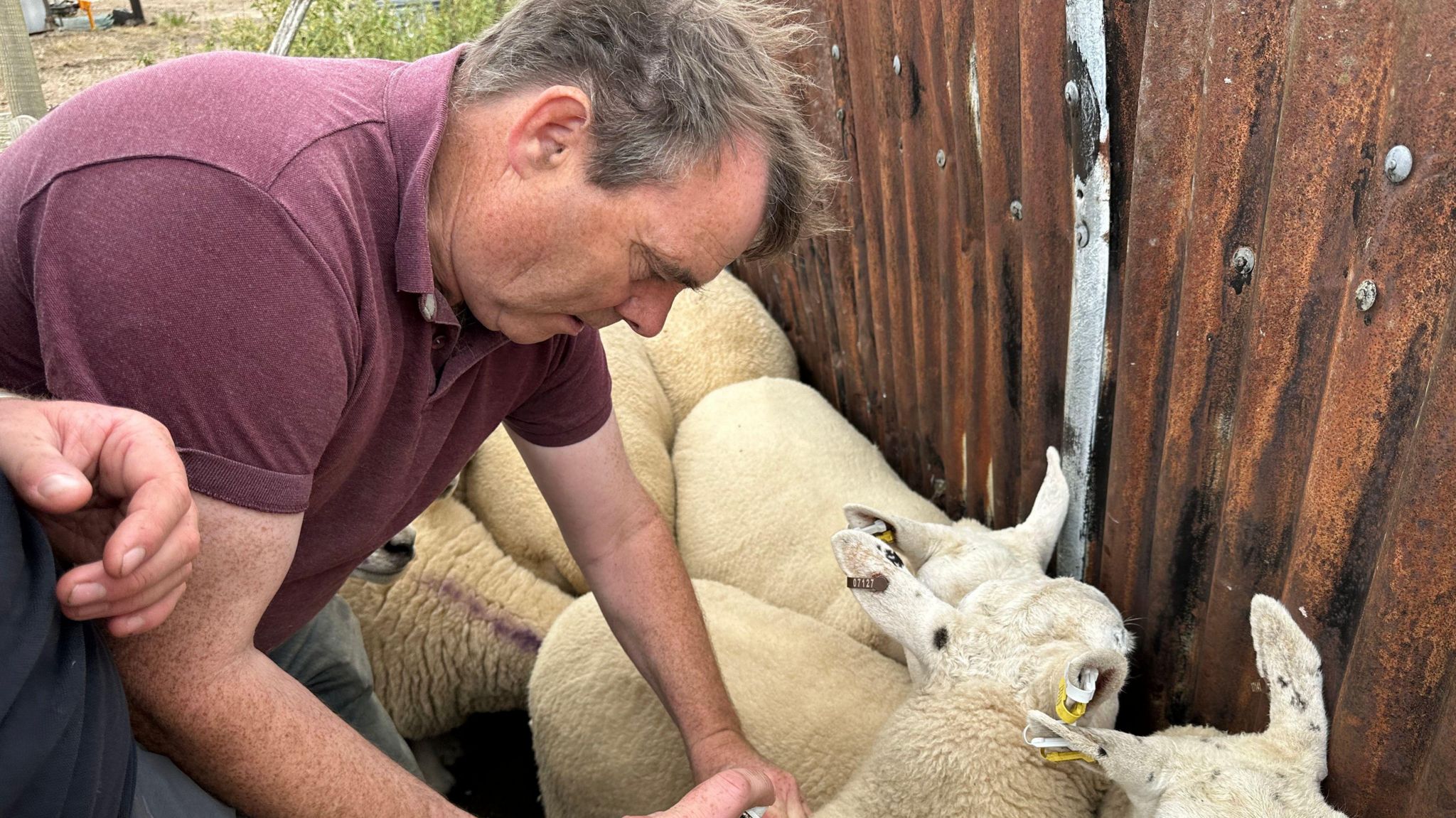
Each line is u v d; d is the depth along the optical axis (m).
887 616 2.05
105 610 0.96
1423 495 1.37
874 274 3.07
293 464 1.24
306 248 1.20
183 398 1.16
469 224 1.37
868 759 2.04
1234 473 1.75
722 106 1.31
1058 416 2.30
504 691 3.16
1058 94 2.01
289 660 2.35
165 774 1.31
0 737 0.86
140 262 1.14
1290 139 1.51
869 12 2.67
